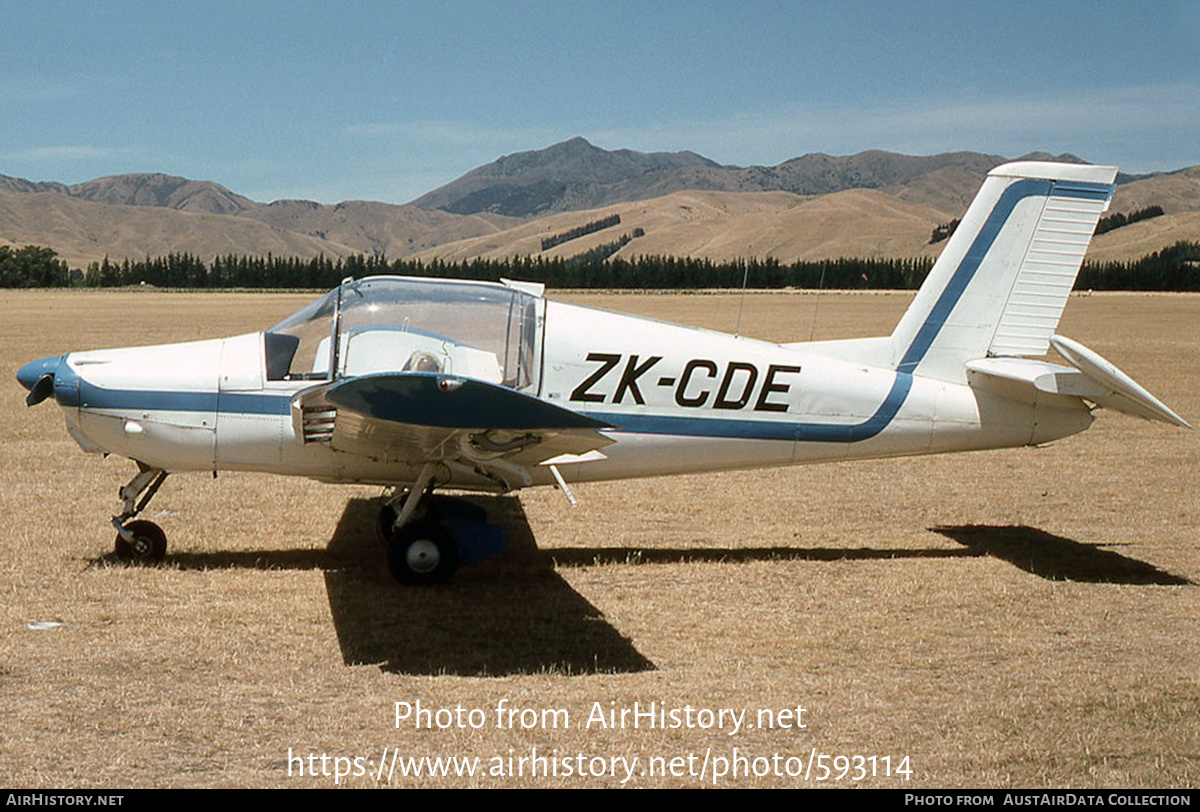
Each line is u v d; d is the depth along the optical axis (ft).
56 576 24.99
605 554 28.78
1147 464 44.37
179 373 26.22
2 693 17.76
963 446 29.17
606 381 27.27
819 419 28.37
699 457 28.27
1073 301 308.40
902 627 22.21
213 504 33.71
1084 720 17.19
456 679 18.92
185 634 20.99
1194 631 22.08
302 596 23.86
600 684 18.79
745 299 303.68
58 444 45.70
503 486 26.89
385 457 25.39
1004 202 28.71
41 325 142.61
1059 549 29.66
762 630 21.98
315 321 26.63
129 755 15.53
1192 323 175.01
